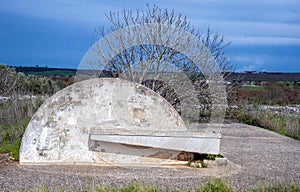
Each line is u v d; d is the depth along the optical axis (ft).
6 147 25.45
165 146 23.32
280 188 16.72
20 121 34.73
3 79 50.49
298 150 31.45
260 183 18.04
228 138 37.93
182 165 23.86
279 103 62.18
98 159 23.61
